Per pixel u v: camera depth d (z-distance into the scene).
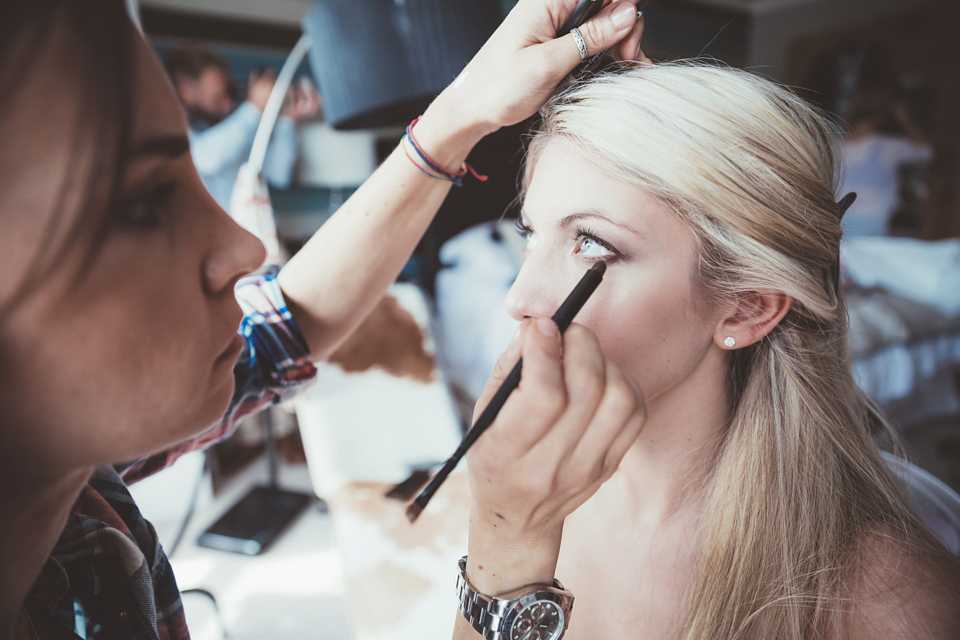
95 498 0.47
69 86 0.22
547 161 0.52
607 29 0.48
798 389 0.57
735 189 0.48
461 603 0.42
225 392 0.38
